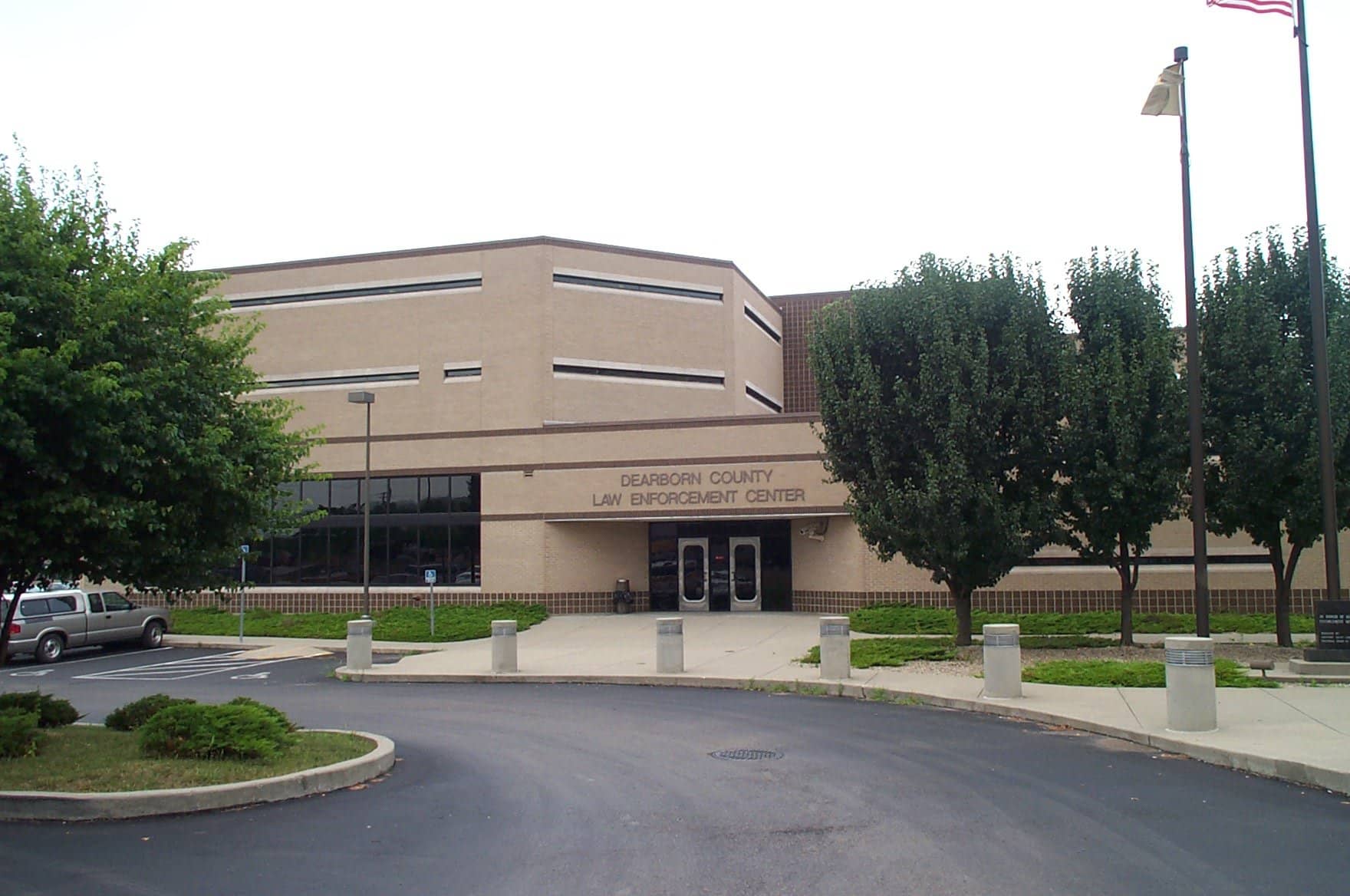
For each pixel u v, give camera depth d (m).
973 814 8.68
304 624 29.78
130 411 9.84
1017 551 18.83
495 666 19.53
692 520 29.86
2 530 9.48
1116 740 12.05
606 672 19.09
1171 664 11.84
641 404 32.53
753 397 37.03
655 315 33.06
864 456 20.23
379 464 31.86
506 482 30.70
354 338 32.66
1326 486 16.36
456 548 31.22
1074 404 18.83
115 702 17.66
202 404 11.13
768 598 30.53
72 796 8.93
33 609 24.78
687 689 17.61
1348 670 15.63
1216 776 10.09
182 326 11.55
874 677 17.08
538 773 10.74
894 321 20.00
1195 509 17.44
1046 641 21.56
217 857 7.71
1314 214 16.50
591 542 30.62
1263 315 18.77
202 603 32.78
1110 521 19.23
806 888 6.85
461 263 32.12
